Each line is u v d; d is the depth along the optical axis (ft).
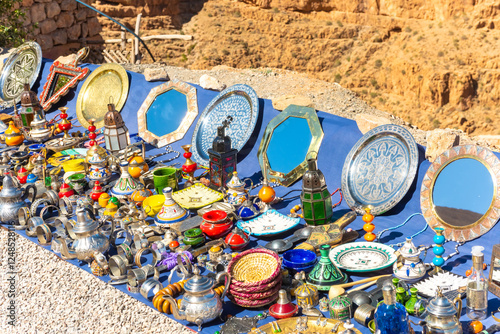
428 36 147.95
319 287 17.26
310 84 59.52
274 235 21.25
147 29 151.74
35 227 22.20
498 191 19.31
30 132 31.45
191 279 16.51
